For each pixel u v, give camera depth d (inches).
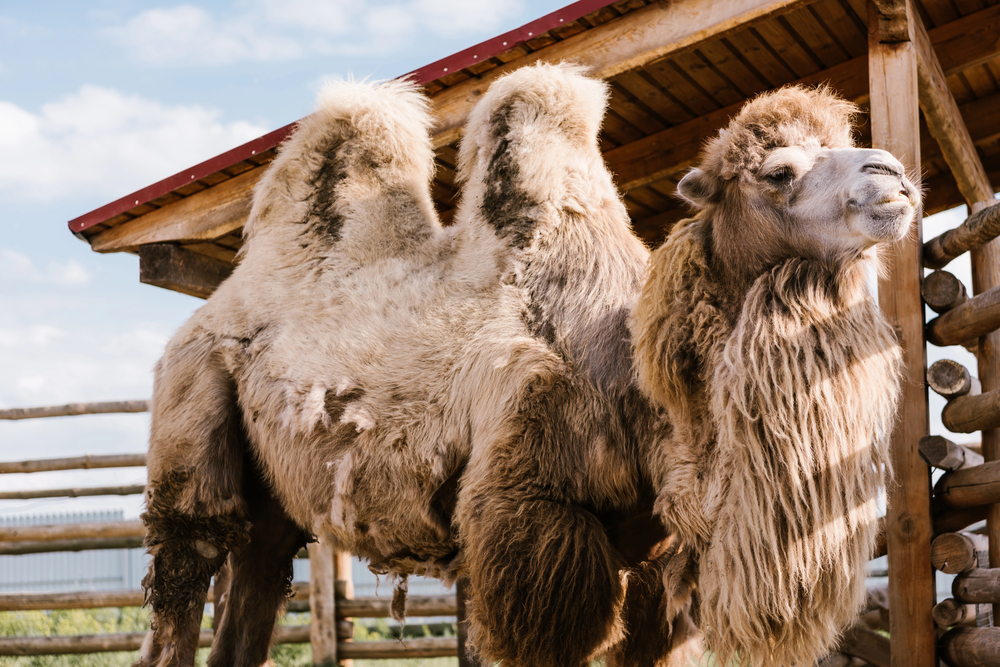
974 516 161.6
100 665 332.2
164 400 170.1
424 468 140.3
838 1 203.5
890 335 118.7
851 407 112.4
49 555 797.2
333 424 148.9
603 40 185.3
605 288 138.6
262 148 205.2
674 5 179.6
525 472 126.7
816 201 115.6
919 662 152.3
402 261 158.1
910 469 156.5
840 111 126.4
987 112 265.3
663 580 121.3
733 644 113.0
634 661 137.2
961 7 226.4
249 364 163.0
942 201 291.9
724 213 124.3
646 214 299.3
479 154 157.9
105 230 231.6
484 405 134.8
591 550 121.4
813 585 109.2
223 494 164.7
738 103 243.1
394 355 148.2
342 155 170.7
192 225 220.1
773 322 115.0
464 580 161.8
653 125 253.0
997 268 171.2
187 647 164.1
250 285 169.0
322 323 157.6
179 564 164.9
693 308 121.8
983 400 151.9
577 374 132.0
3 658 332.2
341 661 315.6
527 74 156.3
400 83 181.8
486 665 132.5
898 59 165.6
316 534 161.6
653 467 125.6
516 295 142.3
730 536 111.7
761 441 112.0
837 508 109.9
